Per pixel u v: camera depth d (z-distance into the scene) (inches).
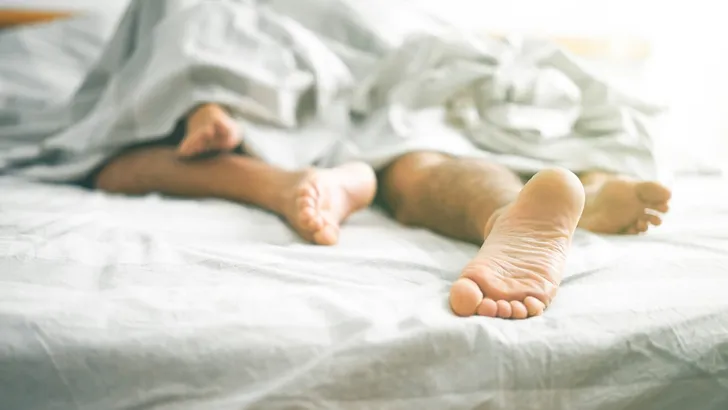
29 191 50.4
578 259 38.6
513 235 35.6
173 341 30.3
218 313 32.2
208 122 49.3
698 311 33.2
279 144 53.0
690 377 31.7
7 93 68.4
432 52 58.6
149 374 29.8
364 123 58.3
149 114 52.8
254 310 32.5
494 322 32.3
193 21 55.6
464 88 57.9
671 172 56.1
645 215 43.1
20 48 78.2
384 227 46.3
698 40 97.2
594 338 31.6
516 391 30.5
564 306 34.1
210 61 52.4
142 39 61.4
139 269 36.2
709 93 97.1
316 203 41.6
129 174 52.5
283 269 36.9
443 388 30.3
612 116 56.0
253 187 47.9
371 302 34.0
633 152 52.7
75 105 62.2
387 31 66.9
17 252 36.8
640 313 33.1
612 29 103.7
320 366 29.9
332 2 67.8
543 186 35.6
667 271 37.9
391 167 50.0
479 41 60.2
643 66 101.1
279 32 58.3
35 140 61.6
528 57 62.4
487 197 41.0
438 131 53.7
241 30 56.3
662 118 66.5
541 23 103.7
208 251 38.6
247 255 38.3
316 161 53.9
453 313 33.2
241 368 30.2
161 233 41.9
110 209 46.4
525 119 54.5
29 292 33.0
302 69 56.4
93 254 37.8
